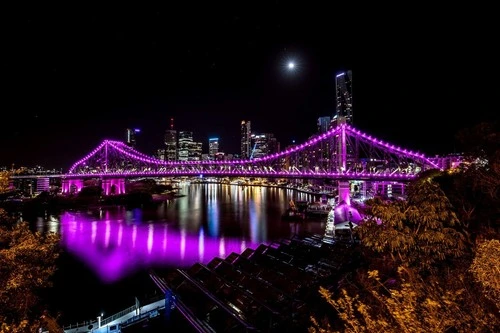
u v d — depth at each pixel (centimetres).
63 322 2536
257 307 1636
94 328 2242
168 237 5572
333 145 9006
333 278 1802
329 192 14025
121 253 4522
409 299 608
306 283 1792
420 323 585
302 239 2778
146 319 2052
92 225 6862
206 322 1633
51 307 2816
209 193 16038
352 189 10794
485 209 1278
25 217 8050
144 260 4197
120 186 12788
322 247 2350
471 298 646
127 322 2097
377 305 903
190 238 5481
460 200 1313
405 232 1049
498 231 1102
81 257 4331
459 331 611
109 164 14938
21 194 13238
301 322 1418
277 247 2714
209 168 10975
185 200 12369
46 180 15062
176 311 1998
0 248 1025
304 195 14750
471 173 1377
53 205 9725
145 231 6134
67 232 6072
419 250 1031
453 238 1008
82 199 10456
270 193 16038
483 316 606
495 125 1423
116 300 2980
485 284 568
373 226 1117
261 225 6725
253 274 2058
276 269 2091
